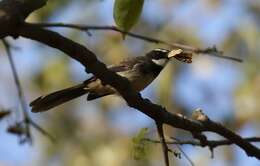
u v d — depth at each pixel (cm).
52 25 513
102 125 1327
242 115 1262
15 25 486
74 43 525
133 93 597
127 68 890
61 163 1294
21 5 491
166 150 618
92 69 556
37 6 498
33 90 1336
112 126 1327
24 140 794
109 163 1259
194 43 1284
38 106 765
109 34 1284
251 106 1260
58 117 1336
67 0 1177
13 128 791
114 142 1297
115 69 888
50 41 512
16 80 817
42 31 503
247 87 1271
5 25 479
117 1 609
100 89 802
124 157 1259
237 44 1288
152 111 612
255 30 1288
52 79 1322
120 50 1281
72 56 535
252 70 1273
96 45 1286
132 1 606
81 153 1288
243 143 676
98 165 1270
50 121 1330
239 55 1288
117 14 613
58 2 1165
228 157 1230
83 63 545
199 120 647
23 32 494
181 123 630
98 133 1317
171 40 1288
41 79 1334
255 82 1271
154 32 1297
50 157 1301
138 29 1298
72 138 1311
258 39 1284
